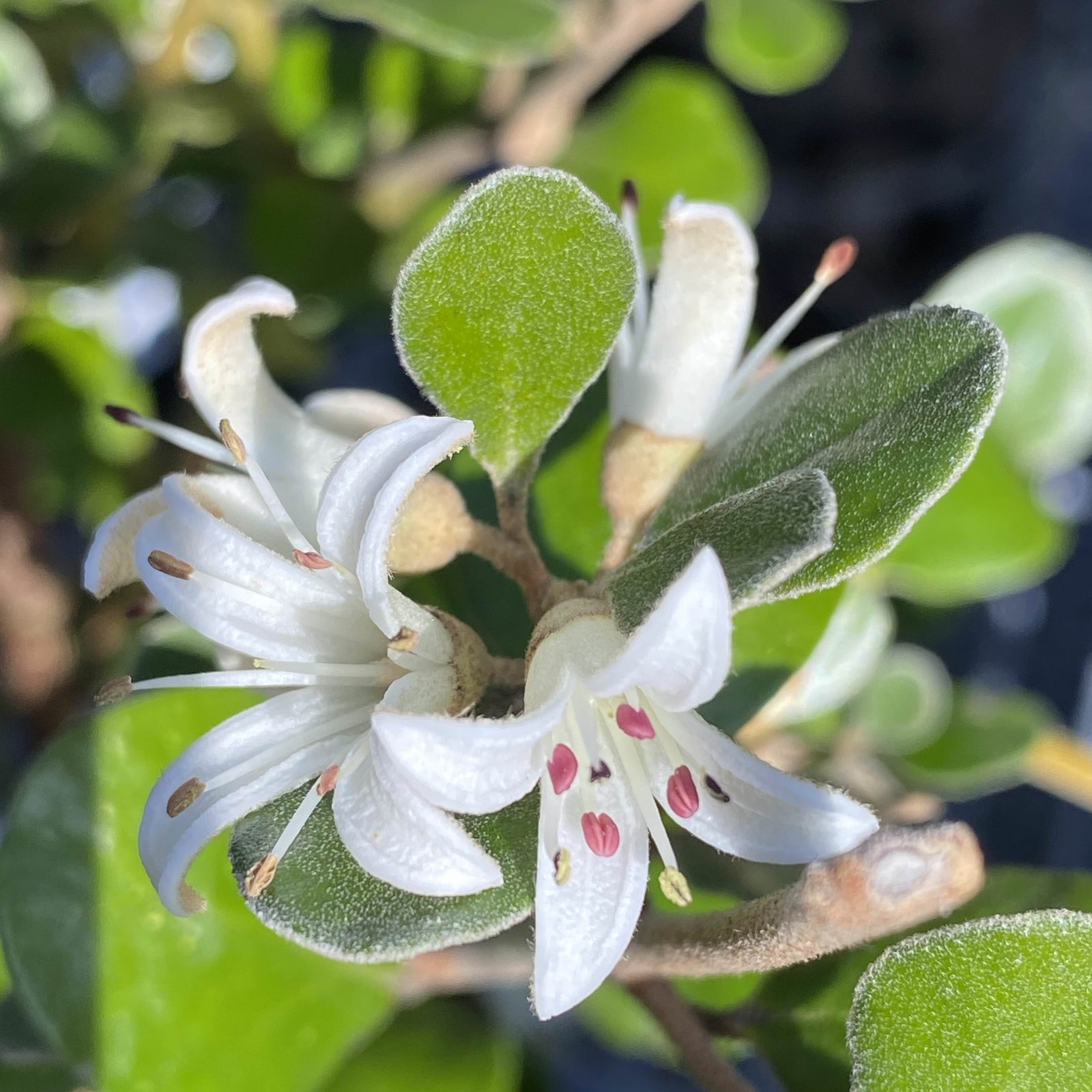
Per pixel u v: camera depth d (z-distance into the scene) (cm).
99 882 9
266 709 8
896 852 8
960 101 22
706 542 8
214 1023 10
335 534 8
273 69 15
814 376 9
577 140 14
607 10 14
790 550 8
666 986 9
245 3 14
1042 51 21
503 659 9
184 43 13
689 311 9
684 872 10
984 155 22
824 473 8
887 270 22
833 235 22
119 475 15
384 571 8
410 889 8
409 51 15
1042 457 14
